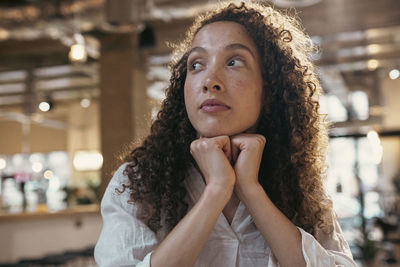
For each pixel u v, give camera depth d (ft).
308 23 24.04
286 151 2.86
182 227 2.29
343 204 34.73
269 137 2.86
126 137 26.17
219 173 2.39
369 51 31.27
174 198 2.68
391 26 24.08
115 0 17.12
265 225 2.41
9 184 40.88
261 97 2.65
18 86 39.45
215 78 2.43
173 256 2.22
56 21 20.93
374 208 37.91
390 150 45.65
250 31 2.60
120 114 26.40
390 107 45.37
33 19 20.95
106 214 2.62
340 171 42.68
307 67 3.00
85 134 50.96
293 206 2.83
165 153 2.79
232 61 2.51
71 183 49.57
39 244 18.11
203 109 2.47
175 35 25.36
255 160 2.48
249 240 2.59
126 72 26.37
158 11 19.95
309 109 2.94
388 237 23.99
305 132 2.87
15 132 54.13
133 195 2.59
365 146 43.14
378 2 22.34
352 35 26.71
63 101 49.78
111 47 26.63
